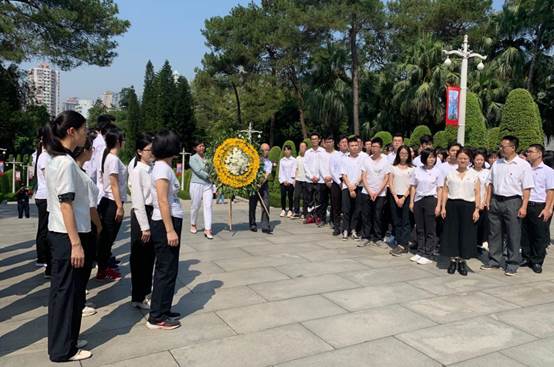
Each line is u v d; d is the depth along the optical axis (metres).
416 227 6.62
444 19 27.80
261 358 3.45
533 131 11.93
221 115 38.75
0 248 6.96
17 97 28.62
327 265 6.25
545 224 6.16
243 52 27.44
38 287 5.08
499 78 23.03
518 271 6.21
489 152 8.23
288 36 25.16
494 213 6.25
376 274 5.84
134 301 4.49
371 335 3.91
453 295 5.06
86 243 3.42
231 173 8.09
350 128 28.34
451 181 5.89
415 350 3.64
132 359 3.40
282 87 31.00
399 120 25.59
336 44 25.75
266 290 5.10
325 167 9.30
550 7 21.28
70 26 14.94
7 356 3.41
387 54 27.56
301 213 11.27
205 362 3.37
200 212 11.57
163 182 3.82
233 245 7.48
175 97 41.97
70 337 3.34
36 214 12.17
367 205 7.67
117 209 5.14
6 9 13.90
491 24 25.12
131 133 51.22
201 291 5.04
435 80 20.84
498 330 4.08
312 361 3.41
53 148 3.30
